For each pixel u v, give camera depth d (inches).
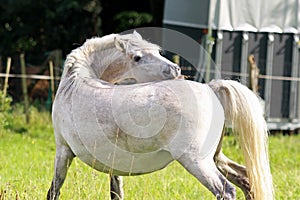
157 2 1189.7
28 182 433.1
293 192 449.1
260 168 322.7
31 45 1251.8
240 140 324.8
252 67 775.7
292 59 900.0
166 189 432.8
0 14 1256.2
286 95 900.0
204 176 309.4
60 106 344.8
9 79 957.2
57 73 929.5
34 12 1252.5
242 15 865.5
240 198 408.8
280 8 884.6
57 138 353.4
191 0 853.8
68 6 1186.6
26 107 845.8
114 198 373.1
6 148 644.1
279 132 907.4
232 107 323.6
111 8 1358.3
